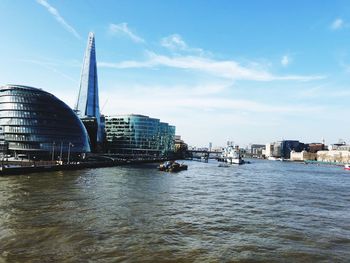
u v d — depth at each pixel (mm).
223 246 36375
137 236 38438
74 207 51812
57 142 164000
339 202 70375
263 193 80188
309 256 34281
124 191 72312
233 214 52844
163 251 33938
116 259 31219
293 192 85188
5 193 61469
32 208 49781
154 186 85125
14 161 127688
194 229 42719
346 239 40812
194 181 104500
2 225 40250
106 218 45875
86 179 93562
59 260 30391
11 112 157875
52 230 39094
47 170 110812
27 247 33375
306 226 46781
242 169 193375
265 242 38500
